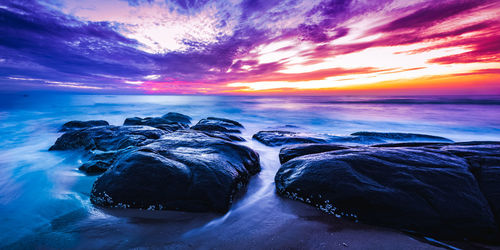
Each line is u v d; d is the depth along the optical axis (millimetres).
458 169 3393
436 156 3887
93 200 3531
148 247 2383
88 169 5145
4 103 31547
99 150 7004
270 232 2668
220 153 4984
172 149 5008
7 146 8383
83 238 2586
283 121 17641
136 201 3330
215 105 34500
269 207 3412
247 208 3391
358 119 18000
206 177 3678
